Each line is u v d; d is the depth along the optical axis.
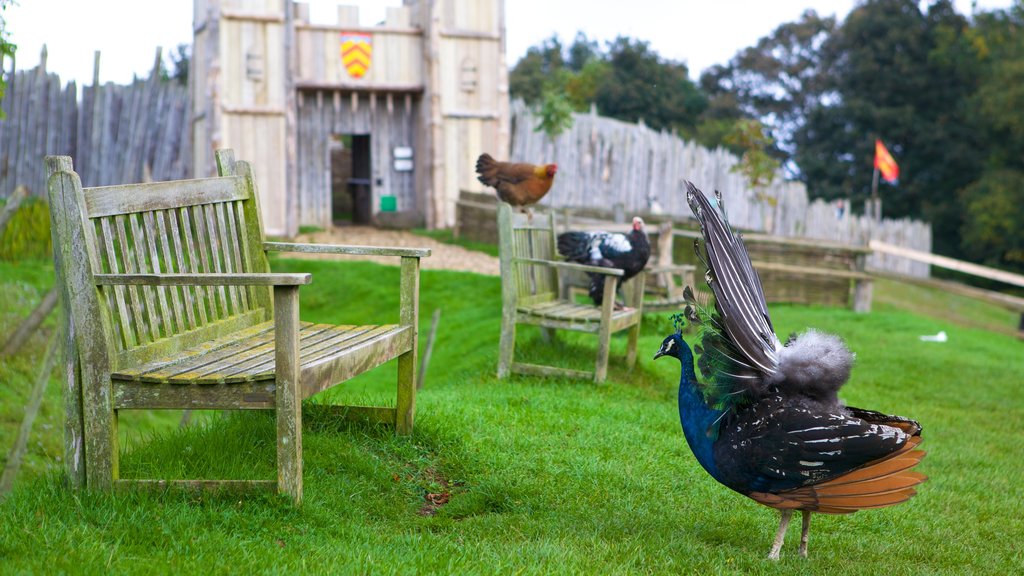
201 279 4.38
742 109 61.69
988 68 47.22
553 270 10.45
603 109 49.34
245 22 21.50
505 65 23.86
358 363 5.20
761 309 4.79
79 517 4.26
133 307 4.79
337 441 5.67
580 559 4.32
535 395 8.33
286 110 21.94
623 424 7.37
